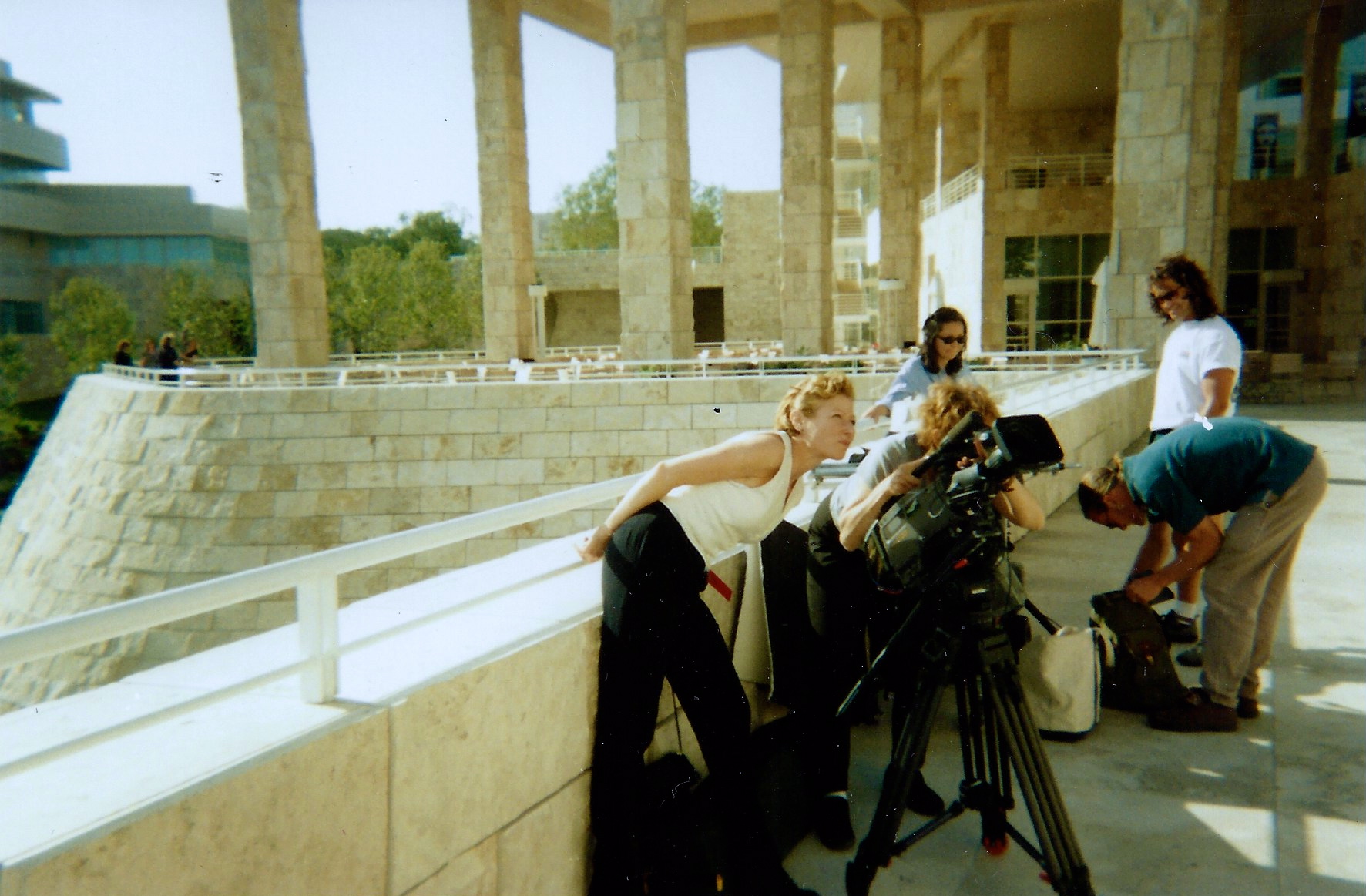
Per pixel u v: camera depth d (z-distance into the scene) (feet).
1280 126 100.68
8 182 191.72
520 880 8.15
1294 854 10.07
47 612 68.44
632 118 74.13
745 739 9.13
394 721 6.83
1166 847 10.27
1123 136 62.28
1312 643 16.61
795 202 83.25
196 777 5.68
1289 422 52.70
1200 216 77.10
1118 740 13.02
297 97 85.51
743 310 164.45
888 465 10.81
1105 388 39.17
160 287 193.47
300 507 63.62
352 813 6.54
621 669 8.86
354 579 63.46
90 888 4.99
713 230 250.98
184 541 64.34
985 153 103.14
